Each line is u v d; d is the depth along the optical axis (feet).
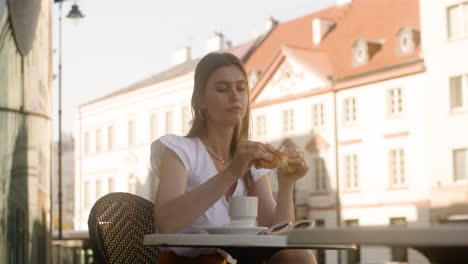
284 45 161.07
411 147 136.67
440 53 134.21
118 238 9.22
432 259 5.31
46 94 15.47
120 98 203.92
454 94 132.26
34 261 14.44
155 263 9.46
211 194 7.93
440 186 131.34
